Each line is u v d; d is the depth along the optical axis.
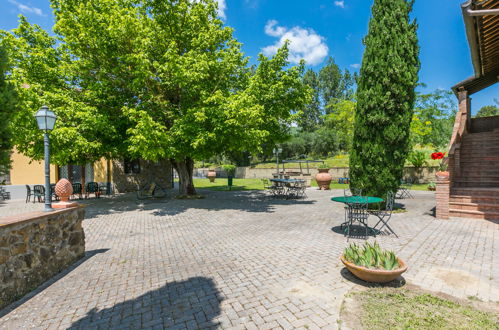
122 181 17.03
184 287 3.50
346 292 3.18
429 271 3.74
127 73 10.88
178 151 10.18
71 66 10.08
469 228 6.15
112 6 10.38
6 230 3.12
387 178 8.27
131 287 3.55
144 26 10.48
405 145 8.26
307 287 3.35
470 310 2.70
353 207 6.17
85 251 5.22
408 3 8.02
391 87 7.83
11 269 3.19
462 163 9.63
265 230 6.64
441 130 23.25
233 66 11.28
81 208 4.87
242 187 20.88
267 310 2.84
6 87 2.90
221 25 12.97
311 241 5.51
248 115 8.71
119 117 10.98
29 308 3.04
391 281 3.44
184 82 9.70
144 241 5.93
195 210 10.09
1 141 2.91
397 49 7.84
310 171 26.20
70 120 9.44
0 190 13.68
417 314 2.64
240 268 4.12
